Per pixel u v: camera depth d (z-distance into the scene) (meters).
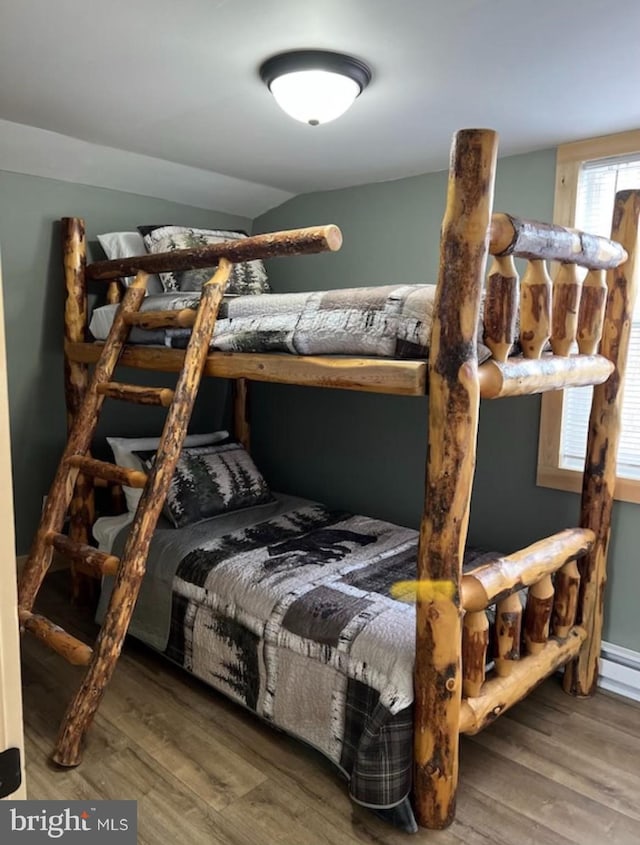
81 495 2.97
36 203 2.87
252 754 2.03
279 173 3.00
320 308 1.90
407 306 1.68
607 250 2.00
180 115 2.24
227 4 1.45
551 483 2.59
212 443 3.39
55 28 1.59
